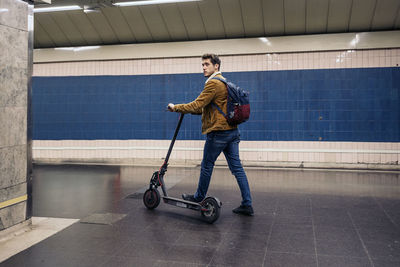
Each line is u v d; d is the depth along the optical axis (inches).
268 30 295.9
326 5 270.7
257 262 99.0
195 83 317.7
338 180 236.8
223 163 309.0
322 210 157.6
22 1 124.2
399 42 274.7
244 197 148.7
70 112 340.8
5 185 117.3
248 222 139.0
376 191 199.9
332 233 124.6
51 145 343.3
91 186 218.7
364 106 285.7
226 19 294.5
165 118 324.5
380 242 115.1
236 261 99.7
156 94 325.7
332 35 286.2
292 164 298.5
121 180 240.5
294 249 109.0
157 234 124.0
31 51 129.3
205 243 114.6
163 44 319.3
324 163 293.0
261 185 219.3
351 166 288.8
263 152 303.4
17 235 122.2
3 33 115.8
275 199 180.2
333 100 291.0
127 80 331.0
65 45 339.9
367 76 284.7
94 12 303.4
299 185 219.0
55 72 343.6
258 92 304.0
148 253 105.9
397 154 280.4
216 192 198.7
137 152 330.0
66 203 173.0
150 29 314.2
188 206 145.5
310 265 96.7
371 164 285.3
